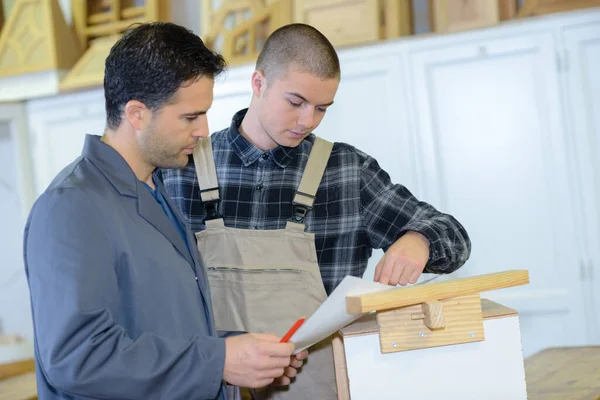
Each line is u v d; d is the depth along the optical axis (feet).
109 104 4.19
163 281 4.09
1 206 11.76
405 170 9.61
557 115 9.09
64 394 3.94
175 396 3.76
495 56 9.28
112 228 3.95
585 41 8.96
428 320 3.88
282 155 5.30
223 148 5.38
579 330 9.14
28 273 3.86
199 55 4.07
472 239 9.50
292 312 5.10
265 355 3.84
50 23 11.09
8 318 11.88
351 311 3.75
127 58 4.04
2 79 11.42
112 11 11.37
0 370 7.82
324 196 5.36
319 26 9.87
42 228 3.76
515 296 9.35
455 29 9.32
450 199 9.54
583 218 9.09
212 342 3.88
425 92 9.51
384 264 4.77
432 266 5.02
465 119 9.45
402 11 9.78
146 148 4.20
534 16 9.08
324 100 4.99
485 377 4.06
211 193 5.26
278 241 5.18
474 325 4.02
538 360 6.07
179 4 11.27
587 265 9.09
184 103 4.08
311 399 4.90
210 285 5.20
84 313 3.62
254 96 5.28
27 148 11.51
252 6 10.38
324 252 5.35
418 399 4.02
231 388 4.96
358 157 5.45
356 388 4.00
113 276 3.88
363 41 9.61
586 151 9.02
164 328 4.04
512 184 9.33
